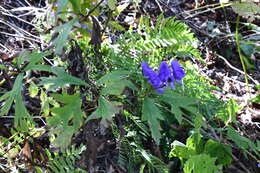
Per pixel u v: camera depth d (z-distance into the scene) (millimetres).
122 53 688
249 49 1019
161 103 718
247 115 844
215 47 1026
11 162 630
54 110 491
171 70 562
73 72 589
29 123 629
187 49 772
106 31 827
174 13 1095
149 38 704
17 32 850
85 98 596
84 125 584
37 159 641
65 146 495
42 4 977
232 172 732
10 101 527
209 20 1104
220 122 799
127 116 651
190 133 716
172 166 701
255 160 763
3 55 780
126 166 664
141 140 706
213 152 700
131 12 1013
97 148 594
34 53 549
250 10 710
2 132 681
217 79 933
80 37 650
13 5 945
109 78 516
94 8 561
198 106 721
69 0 540
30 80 745
